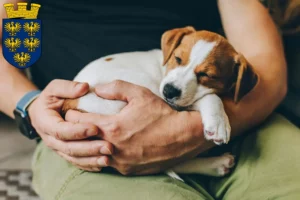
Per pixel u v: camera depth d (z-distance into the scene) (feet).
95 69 3.34
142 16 3.60
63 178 2.95
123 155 2.89
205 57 3.27
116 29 3.56
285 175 2.88
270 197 2.82
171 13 3.66
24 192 4.68
